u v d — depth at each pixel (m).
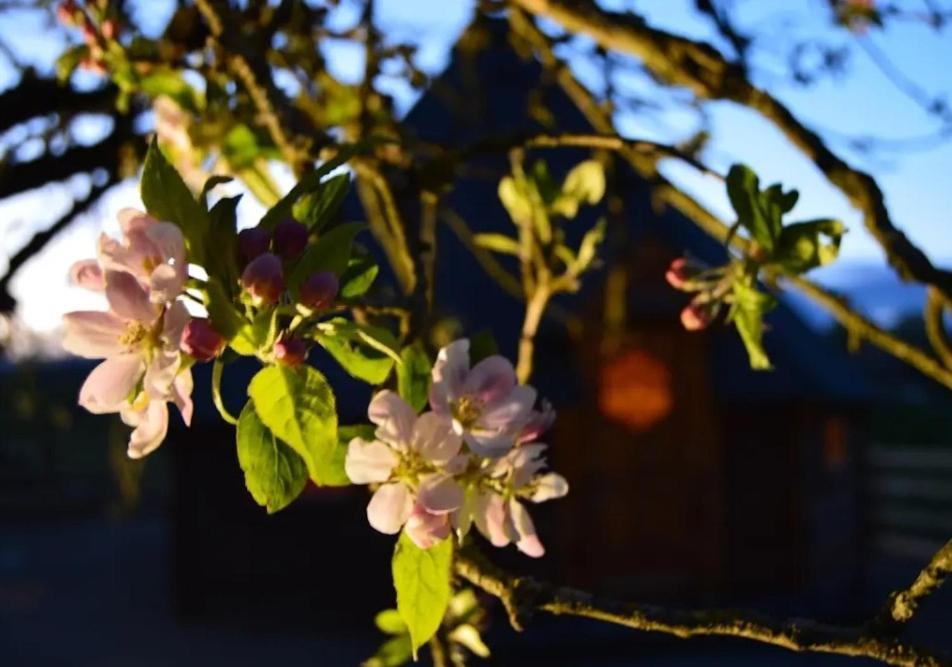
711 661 6.11
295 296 0.66
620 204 1.66
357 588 6.64
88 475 13.22
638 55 1.04
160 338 0.64
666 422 6.52
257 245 0.65
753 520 6.85
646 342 6.42
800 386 6.59
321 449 0.63
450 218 1.63
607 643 6.17
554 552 6.40
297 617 6.72
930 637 6.38
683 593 6.55
